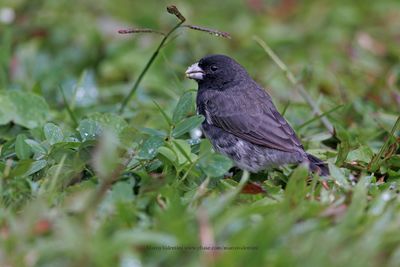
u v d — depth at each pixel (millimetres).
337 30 17375
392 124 11758
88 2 17734
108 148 7422
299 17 18578
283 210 7441
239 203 8180
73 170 8570
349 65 15578
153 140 9078
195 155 8867
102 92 14023
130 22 17234
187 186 8805
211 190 8438
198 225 7039
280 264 6285
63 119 11852
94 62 16234
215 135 10836
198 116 9461
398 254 6559
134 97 13117
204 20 17328
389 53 16641
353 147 10586
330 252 6402
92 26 16797
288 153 10102
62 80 14312
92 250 6219
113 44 16234
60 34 16562
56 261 6402
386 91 13727
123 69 15469
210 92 11172
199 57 16078
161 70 15258
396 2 18906
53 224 6945
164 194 7996
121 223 7230
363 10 18750
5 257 6480
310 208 7516
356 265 6207
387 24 18250
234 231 6988
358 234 6926
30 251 6418
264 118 10555
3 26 16516
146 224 7297
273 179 9859
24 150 9211
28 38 16656
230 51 16656
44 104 11227
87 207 7078
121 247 6348
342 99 13016
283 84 14469
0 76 13875
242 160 10547
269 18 18391
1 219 7258
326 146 11289
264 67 15664
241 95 10953
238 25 17406
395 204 7840
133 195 7961
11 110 11000
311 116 12102
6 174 8344
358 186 8117
